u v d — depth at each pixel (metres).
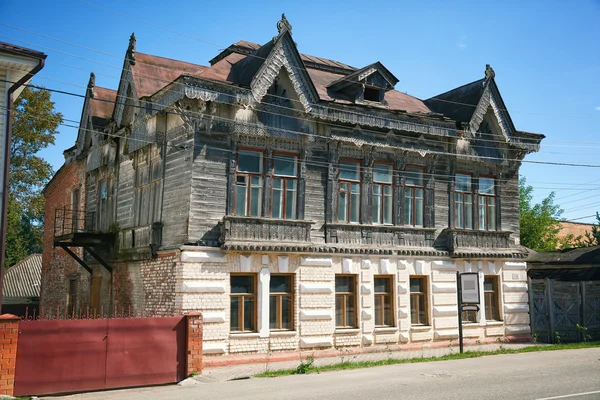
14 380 12.48
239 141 19.61
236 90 18.86
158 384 14.24
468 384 12.89
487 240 24.75
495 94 25.02
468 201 24.91
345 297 21.33
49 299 31.22
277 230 19.66
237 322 18.95
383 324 21.98
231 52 23.75
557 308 25.25
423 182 23.72
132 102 22.20
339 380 14.07
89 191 27.11
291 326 19.88
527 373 14.52
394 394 11.71
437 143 23.86
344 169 21.91
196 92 18.22
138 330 14.19
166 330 14.60
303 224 20.17
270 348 19.17
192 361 14.84
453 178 24.28
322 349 20.20
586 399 10.91
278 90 20.64
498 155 25.61
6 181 15.31
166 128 20.64
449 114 25.48
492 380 13.44
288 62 19.98
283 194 20.36
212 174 19.02
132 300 21.31
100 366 13.53
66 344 13.20
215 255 18.61
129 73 22.22
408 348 21.95
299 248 19.77
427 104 27.23
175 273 18.47
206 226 18.70
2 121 15.45
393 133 22.67
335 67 26.58
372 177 22.33
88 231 26.39
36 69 15.59
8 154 15.42
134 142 22.38
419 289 23.11
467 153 24.66
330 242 20.98
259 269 19.33
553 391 11.80
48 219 33.31
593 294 25.84
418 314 22.89
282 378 14.84
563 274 30.25
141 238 21.02
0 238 15.13
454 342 23.20
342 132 21.55
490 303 24.80
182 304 17.92
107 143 25.12
